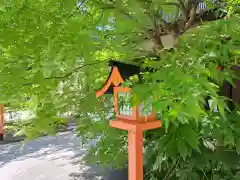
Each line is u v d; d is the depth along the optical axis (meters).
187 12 3.41
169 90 2.06
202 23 3.14
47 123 3.71
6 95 2.93
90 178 6.77
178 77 2.01
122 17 2.97
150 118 3.66
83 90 4.84
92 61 3.29
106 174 6.68
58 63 2.84
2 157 8.79
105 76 4.32
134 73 3.18
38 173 7.28
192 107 1.90
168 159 4.89
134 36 3.59
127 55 3.63
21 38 2.41
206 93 2.28
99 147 6.07
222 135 3.73
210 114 3.25
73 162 8.11
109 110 5.73
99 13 3.00
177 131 3.59
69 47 2.67
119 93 3.67
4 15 2.32
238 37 2.53
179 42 2.99
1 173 7.31
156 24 3.36
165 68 2.29
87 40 2.62
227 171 4.45
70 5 2.41
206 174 4.73
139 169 3.63
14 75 2.57
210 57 2.47
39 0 2.40
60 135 11.66
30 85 2.94
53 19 2.42
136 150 3.57
